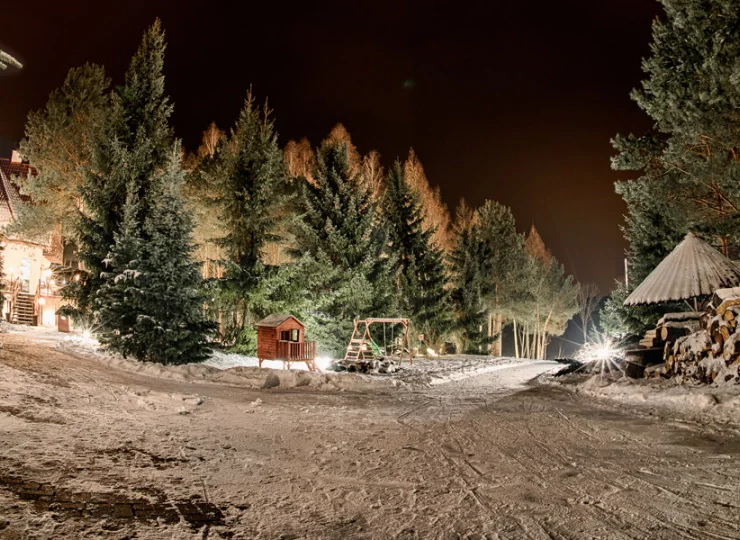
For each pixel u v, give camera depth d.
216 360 22.97
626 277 26.59
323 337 29.42
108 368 15.38
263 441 8.24
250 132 28.98
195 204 30.94
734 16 17.08
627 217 25.72
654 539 4.43
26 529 3.99
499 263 55.03
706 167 17.72
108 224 22.81
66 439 6.73
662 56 20.47
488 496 5.64
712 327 12.63
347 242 32.78
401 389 16.81
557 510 5.17
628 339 26.19
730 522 4.80
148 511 4.74
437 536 4.52
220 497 5.37
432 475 6.48
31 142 30.66
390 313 34.50
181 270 19.75
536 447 8.02
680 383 13.10
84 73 31.34
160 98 25.19
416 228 41.97
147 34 24.67
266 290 27.39
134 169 23.19
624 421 9.91
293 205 33.75
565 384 17.12
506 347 74.75
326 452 7.70
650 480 6.14
